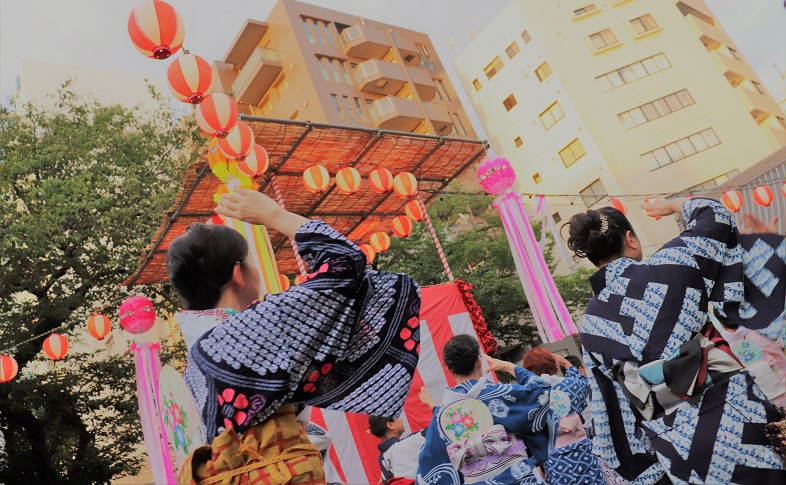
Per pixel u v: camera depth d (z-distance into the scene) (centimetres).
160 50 516
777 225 211
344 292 154
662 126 2958
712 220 216
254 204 162
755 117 3209
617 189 2897
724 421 195
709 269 211
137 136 1584
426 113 3288
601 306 226
